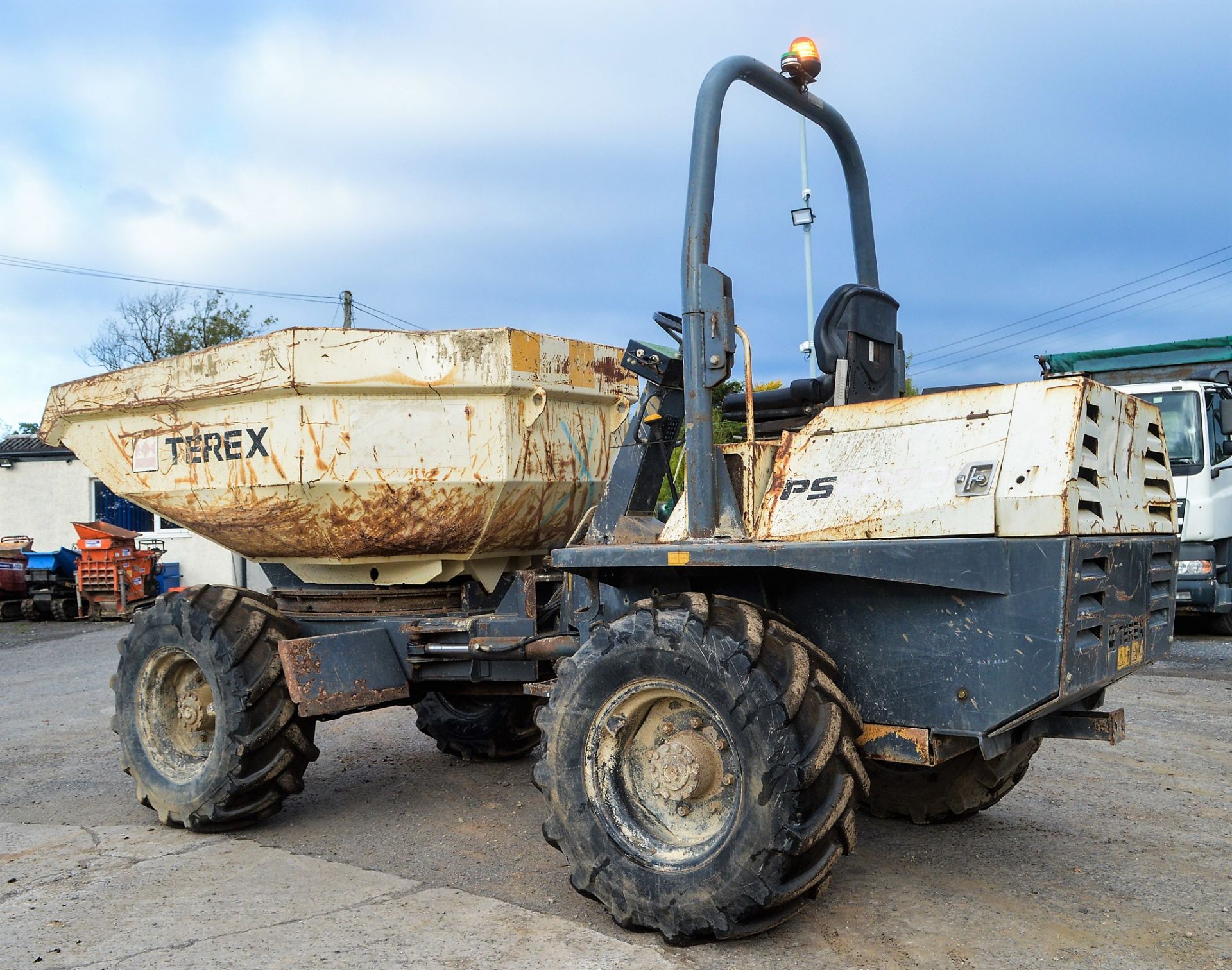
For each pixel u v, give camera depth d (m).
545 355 4.89
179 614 4.99
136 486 5.47
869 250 4.74
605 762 3.66
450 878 4.18
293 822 5.08
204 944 3.54
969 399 3.34
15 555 17.25
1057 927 3.55
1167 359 12.18
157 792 5.01
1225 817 4.81
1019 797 5.16
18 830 5.04
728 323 3.71
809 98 4.46
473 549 5.03
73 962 3.42
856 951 3.37
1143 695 7.82
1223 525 10.76
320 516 4.89
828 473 3.51
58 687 9.90
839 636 3.59
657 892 3.42
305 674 4.74
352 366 4.68
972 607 3.24
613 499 4.39
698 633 3.41
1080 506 3.15
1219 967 3.22
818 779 3.23
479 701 6.34
